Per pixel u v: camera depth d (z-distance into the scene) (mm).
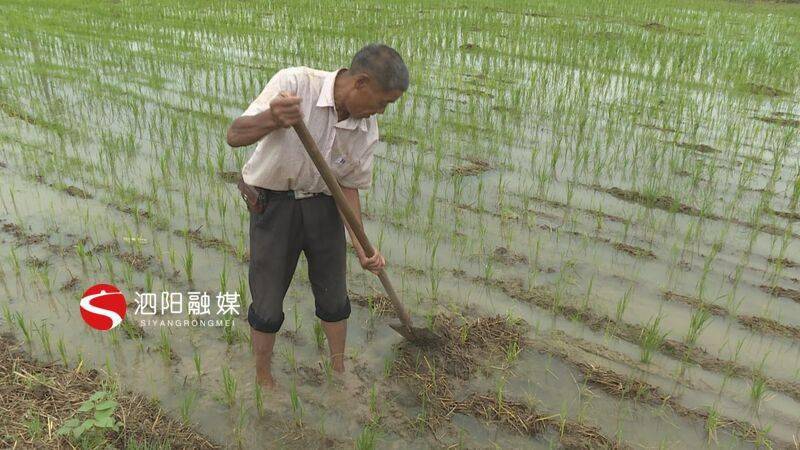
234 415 2822
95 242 4141
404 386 3029
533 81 7469
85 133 5902
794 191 4785
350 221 2518
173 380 3002
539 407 2920
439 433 2766
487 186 5066
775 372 3154
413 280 3873
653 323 3498
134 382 2971
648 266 4027
